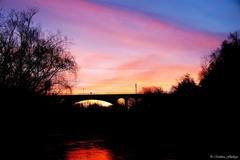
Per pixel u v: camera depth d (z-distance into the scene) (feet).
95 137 151.02
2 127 125.59
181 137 121.39
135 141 123.13
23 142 116.98
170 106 202.90
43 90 150.30
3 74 136.56
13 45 142.10
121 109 317.42
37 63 146.30
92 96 299.79
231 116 133.69
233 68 166.71
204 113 152.35
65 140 138.31
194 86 190.19
